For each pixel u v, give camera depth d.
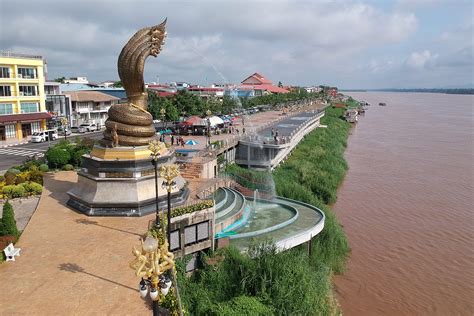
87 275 19.94
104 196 28.17
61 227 25.98
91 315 16.77
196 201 26.55
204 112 82.69
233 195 36.34
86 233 25.02
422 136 108.25
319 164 60.75
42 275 19.91
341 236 37.12
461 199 52.38
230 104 106.12
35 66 74.50
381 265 34.97
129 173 28.17
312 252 32.75
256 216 34.88
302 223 33.59
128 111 29.20
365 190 55.81
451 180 61.62
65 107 85.38
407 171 67.12
